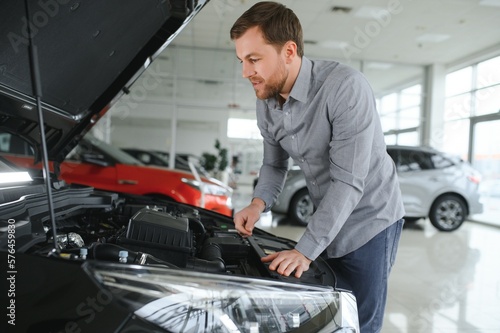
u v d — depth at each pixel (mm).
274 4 1044
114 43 1255
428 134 9695
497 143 7664
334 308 933
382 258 1285
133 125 9242
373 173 1252
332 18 6902
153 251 1072
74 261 732
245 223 1335
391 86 9711
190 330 764
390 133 9742
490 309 2965
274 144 1474
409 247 4957
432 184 5949
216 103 9398
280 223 6047
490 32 7305
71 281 723
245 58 1038
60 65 1170
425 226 6555
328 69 1171
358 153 1099
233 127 9703
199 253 1298
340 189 1091
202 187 4191
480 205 6094
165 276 761
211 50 9172
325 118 1158
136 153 8977
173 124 9328
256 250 1235
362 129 1101
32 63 861
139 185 4098
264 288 845
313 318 890
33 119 1291
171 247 1073
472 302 3100
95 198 1477
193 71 9242
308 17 6895
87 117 1526
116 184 4109
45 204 1112
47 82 1201
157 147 9336
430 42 7988
